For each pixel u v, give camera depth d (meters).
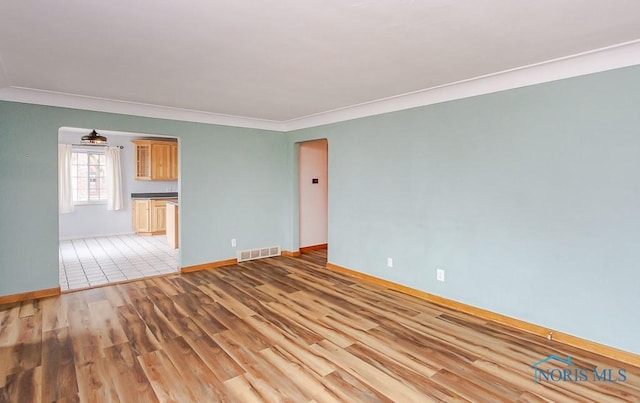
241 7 1.87
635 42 2.34
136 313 3.41
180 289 4.15
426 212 3.80
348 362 2.52
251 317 3.32
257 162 5.59
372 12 1.93
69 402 2.06
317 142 6.29
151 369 2.41
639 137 2.43
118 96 3.88
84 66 2.84
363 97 3.92
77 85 3.43
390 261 4.21
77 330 3.03
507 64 2.80
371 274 4.47
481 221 3.32
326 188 6.52
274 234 5.87
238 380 2.29
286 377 2.33
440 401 2.09
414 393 2.16
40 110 3.77
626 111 2.48
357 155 4.59
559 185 2.81
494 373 2.39
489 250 3.27
